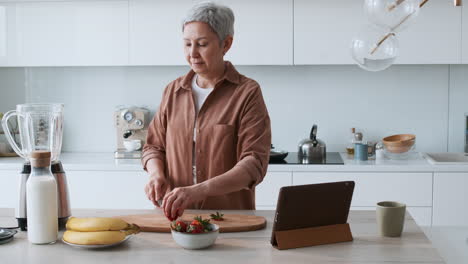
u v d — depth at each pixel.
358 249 1.55
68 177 3.42
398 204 1.69
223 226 1.71
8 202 3.43
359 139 3.68
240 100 2.09
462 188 3.25
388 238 1.65
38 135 1.72
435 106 3.80
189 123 2.16
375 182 3.29
